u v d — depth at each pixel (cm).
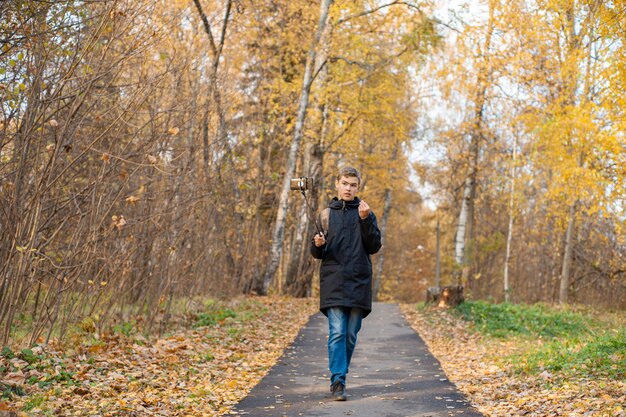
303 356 928
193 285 1265
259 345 1012
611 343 823
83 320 841
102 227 857
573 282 2462
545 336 1350
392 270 5097
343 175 626
